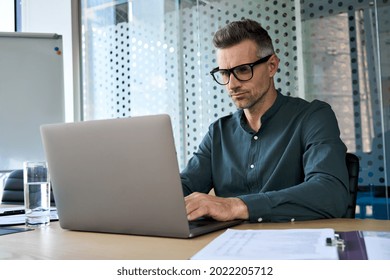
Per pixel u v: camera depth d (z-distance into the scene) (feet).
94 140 2.83
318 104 4.69
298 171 4.50
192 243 2.54
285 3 8.19
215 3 8.91
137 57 9.93
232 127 5.07
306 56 8.00
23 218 3.87
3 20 12.03
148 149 2.63
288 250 2.10
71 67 10.82
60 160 3.03
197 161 5.10
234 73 4.52
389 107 7.32
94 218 2.99
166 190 2.63
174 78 9.40
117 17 10.24
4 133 10.21
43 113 10.47
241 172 4.81
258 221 3.26
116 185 2.82
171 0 9.45
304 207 3.32
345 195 3.58
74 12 10.77
